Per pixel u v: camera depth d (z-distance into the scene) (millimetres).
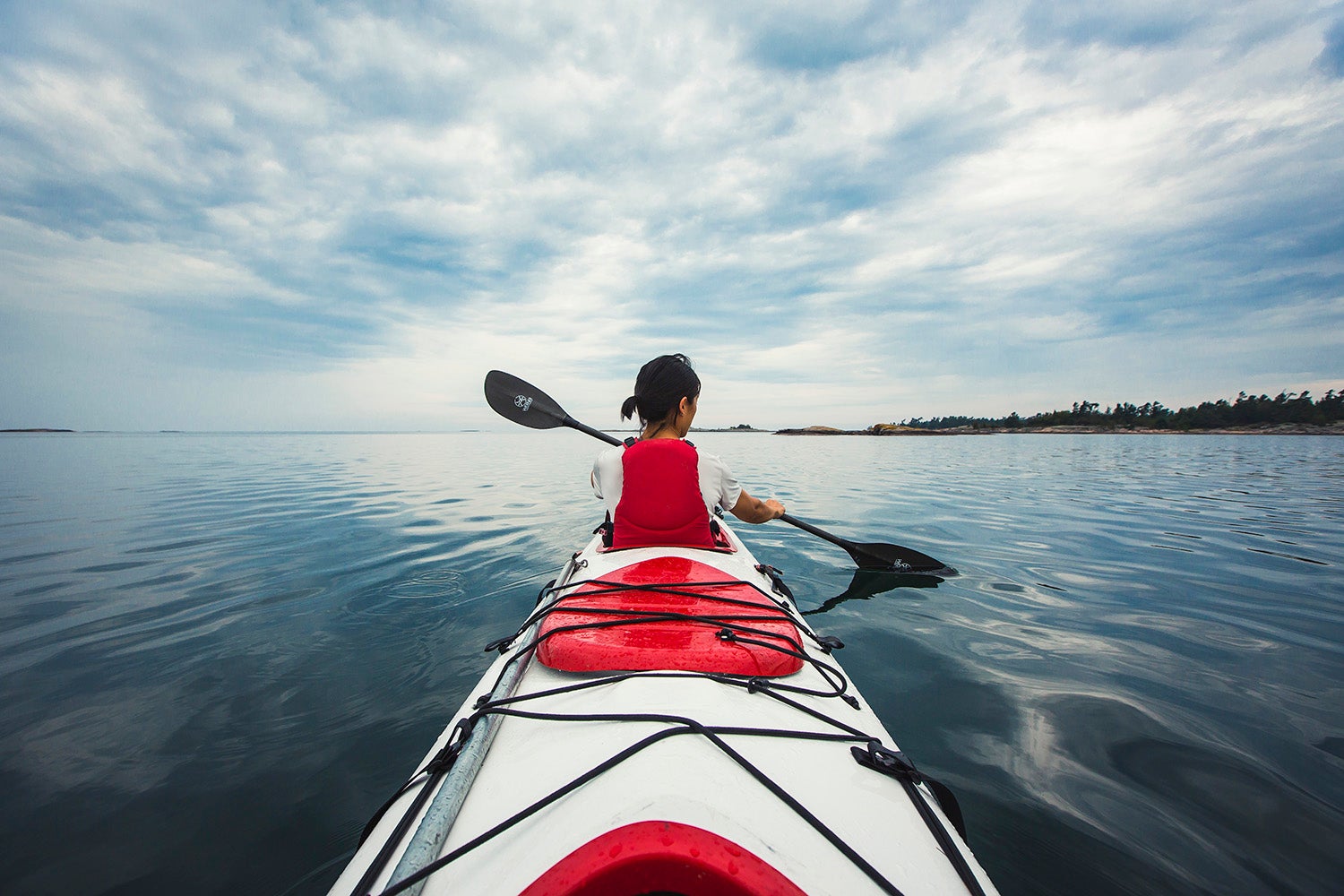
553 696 991
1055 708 1895
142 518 5371
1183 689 2029
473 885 623
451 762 881
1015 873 1204
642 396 1855
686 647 1054
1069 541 4461
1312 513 5762
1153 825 1345
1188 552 4105
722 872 563
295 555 3910
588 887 563
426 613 2773
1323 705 1908
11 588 3191
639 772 742
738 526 5125
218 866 1249
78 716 1846
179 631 2553
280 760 1614
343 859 1268
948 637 2527
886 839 726
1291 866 1219
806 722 948
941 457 14508
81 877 1215
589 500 6566
